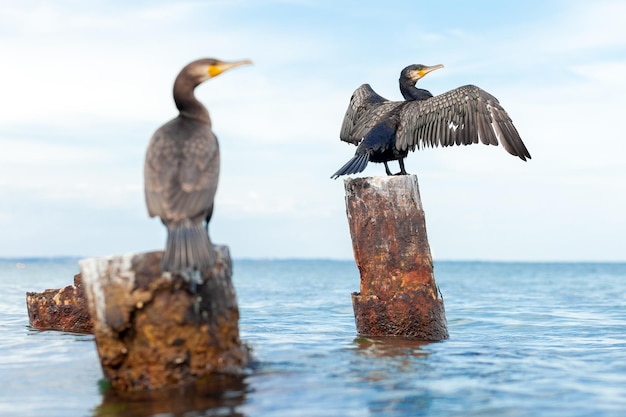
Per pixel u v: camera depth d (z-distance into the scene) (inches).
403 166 410.9
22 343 390.6
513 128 387.2
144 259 256.8
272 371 290.2
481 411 235.0
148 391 259.0
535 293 952.3
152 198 247.6
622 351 361.7
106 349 263.9
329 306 648.4
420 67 434.6
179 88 286.0
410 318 386.3
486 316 566.9
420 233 387.5
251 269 3147.1
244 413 230.7
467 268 3764.8
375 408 237.8
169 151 255.3
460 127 393.7
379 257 390.3
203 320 261.7
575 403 245.8
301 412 232.1
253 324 487.2
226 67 287.0
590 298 818.2
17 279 1456.7
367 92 446.9
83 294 441.4
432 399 249.9
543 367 311.0
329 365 304.8
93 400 254.8
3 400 259.9
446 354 339.6
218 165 261.9
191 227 239.5
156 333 257.9
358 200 391.5
